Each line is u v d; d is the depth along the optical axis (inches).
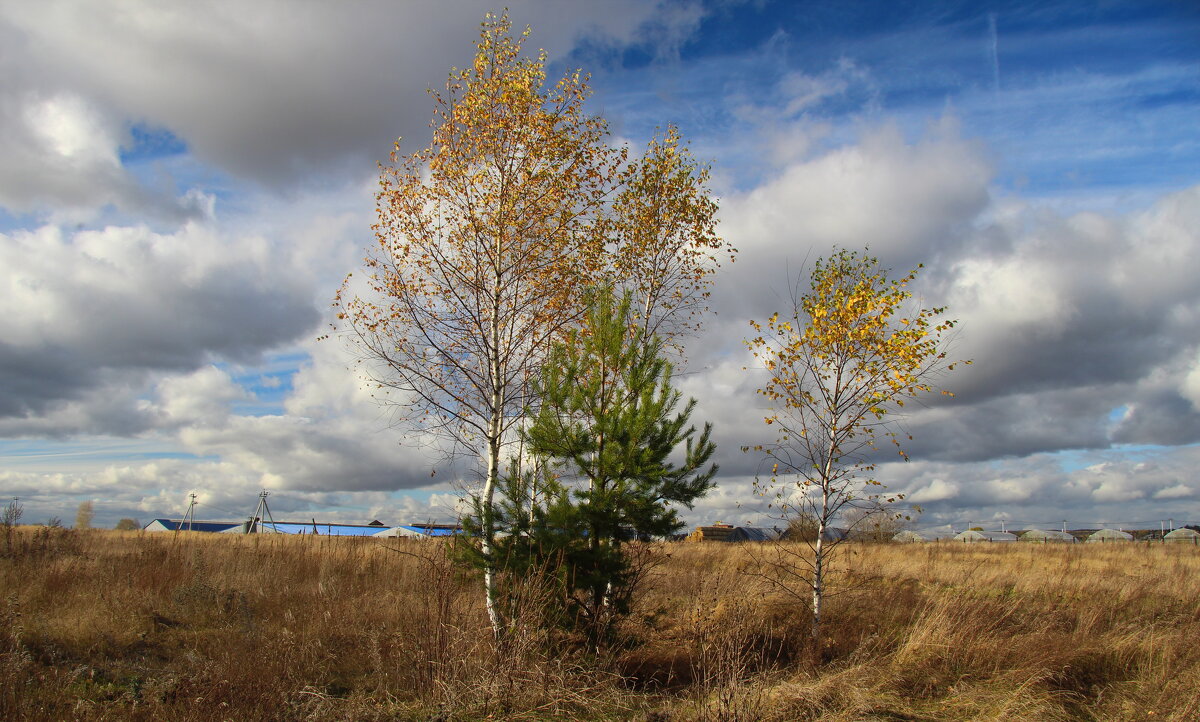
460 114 428.1
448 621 323.0
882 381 418.3
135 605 424.2
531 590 326.0
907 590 511.8
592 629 352.5
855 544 826.2
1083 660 350.9
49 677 281.4
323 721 249.4
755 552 667.4
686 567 663.8
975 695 310.8
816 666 361.4
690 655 361.7
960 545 1428.4
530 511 360.2
